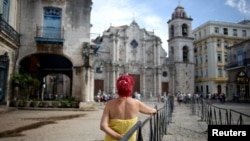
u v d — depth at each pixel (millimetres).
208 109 12695
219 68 52594
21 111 16297
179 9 53438
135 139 2645
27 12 19984
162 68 50594
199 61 58500
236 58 37281
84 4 21125
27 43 19641
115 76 46969
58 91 45969
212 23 54031
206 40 55188
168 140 7742
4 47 16328
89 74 20156
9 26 16688
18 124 10500
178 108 24719
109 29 50219
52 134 8297
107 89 46156
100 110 18969
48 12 20469
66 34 20484
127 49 49594
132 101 2852
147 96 48938
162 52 51469
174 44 52031
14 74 18000
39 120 11992
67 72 26891
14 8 18734
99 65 46688
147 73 50156
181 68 50469
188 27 52812
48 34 20203
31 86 19312
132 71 49281
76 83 20047
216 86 51969
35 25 20016
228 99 38312
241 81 36062
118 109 2748
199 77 58125
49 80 44094
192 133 9070
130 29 50469
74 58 20344
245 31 56125
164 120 8672
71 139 7539
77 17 20844
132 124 2721
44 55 21922
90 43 20781
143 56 50156
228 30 55031
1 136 7816
